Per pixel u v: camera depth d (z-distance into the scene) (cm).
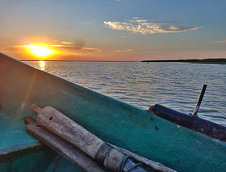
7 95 316
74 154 183
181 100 1328
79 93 260
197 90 1802
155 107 230
